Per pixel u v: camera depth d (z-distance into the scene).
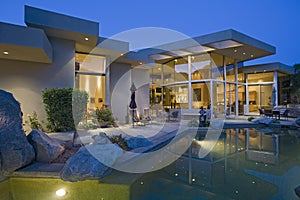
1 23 6.20
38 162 4.79
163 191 3.90
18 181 4.22
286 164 5.34
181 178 4.50
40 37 6.69
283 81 21.50
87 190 3.94
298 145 7.50
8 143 4.32
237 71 17.42
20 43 6.41
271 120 12.18
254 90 18.70
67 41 9.13
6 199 3.65
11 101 5.00
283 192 3.79
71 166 4.21
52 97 7.86
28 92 8.46
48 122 7.87
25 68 8.44
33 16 7.58
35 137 4.95
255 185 4.13
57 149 5.13
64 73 9.05
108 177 4.39
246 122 12.61
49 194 3.81
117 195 3.77
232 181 4.31
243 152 6.55
